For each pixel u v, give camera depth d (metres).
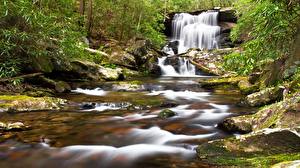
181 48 23.70
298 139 4.34
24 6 8.55
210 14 25.20
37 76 9.80
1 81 8.70
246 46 8.17
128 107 7.72
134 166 4.19
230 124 5.70
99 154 4.59
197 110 7.30
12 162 4.29
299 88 6.52
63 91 10.13
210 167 4.02
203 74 16.95
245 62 8.22
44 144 4.96
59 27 9.80
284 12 7.30
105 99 8.84
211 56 18.52
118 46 17.69
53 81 10.20
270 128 4.82
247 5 11.96
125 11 18.97
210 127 5.97
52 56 10.64
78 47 10.84
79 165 4.23
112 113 7.11
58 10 11.84
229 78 12.10
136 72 16.16
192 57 18.98
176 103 8.14
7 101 7.34
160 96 9.59
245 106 7.73
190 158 4.43
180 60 17.97
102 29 19.16
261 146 4.38
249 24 11.55
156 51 19.56
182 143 5.09
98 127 5.91
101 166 4.20
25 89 9.14
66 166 4.20
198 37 24.27
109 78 12.88
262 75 9.90
